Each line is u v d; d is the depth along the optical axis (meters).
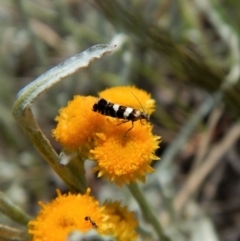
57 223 0.06
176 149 0.12
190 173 0.13
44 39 0.15
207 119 0.14
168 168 0.12
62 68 0.07
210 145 0.14
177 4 0.14
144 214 0.08
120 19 0.12
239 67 0.13
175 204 0.12
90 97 0.07
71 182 0.07
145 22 0.12
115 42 0.12
